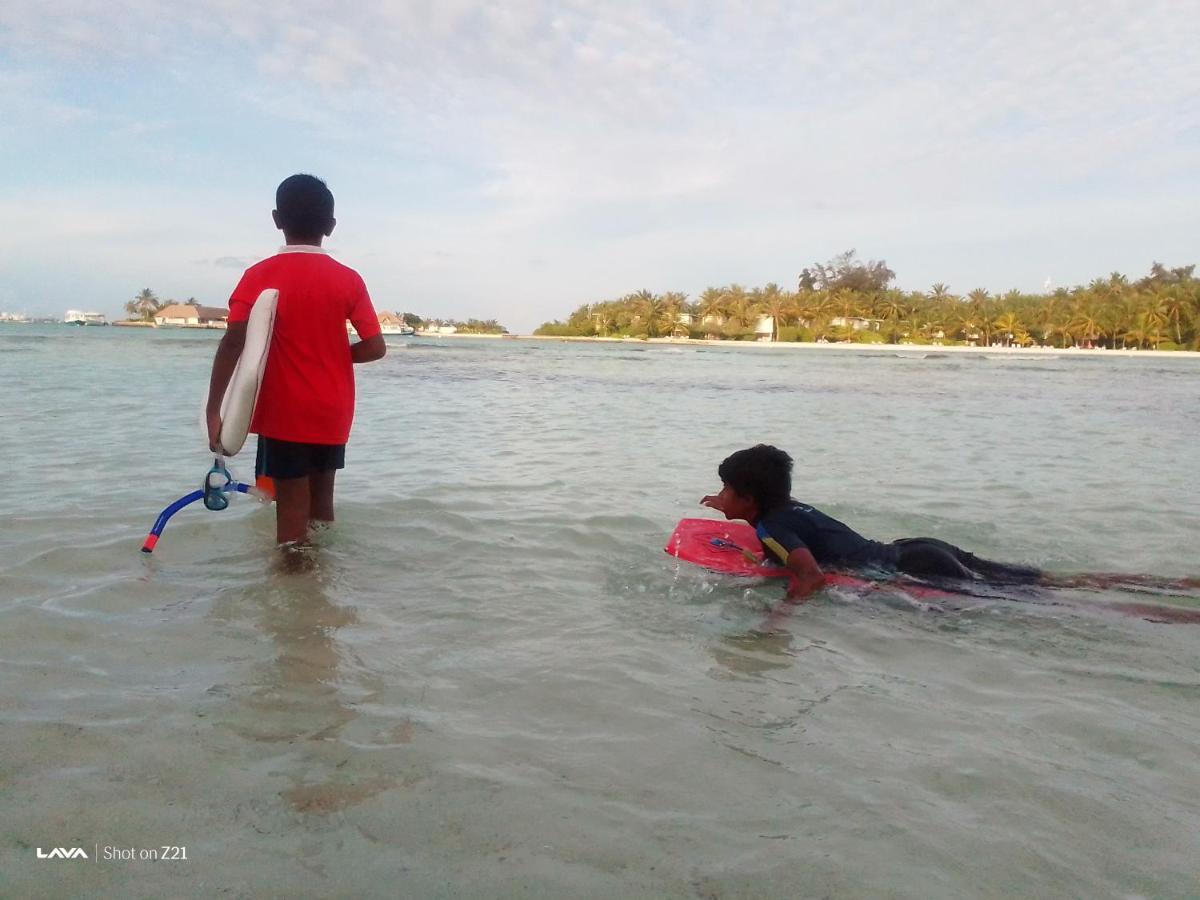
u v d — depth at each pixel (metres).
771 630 3.32
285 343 4.20
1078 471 7.48
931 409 14.55
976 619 3.49
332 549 4.28
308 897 1.67
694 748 2.31
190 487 5.61
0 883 1.68
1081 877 1.78
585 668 2.87
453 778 2.12
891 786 2.14
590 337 138.38
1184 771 2.25
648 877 1.75
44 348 32.03
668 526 5.00
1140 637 3.31
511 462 7.34
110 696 2.53
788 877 1.76
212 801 1.99
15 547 4.07
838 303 114.19
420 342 92.00
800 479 6.87
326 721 2.41
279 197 4.39
